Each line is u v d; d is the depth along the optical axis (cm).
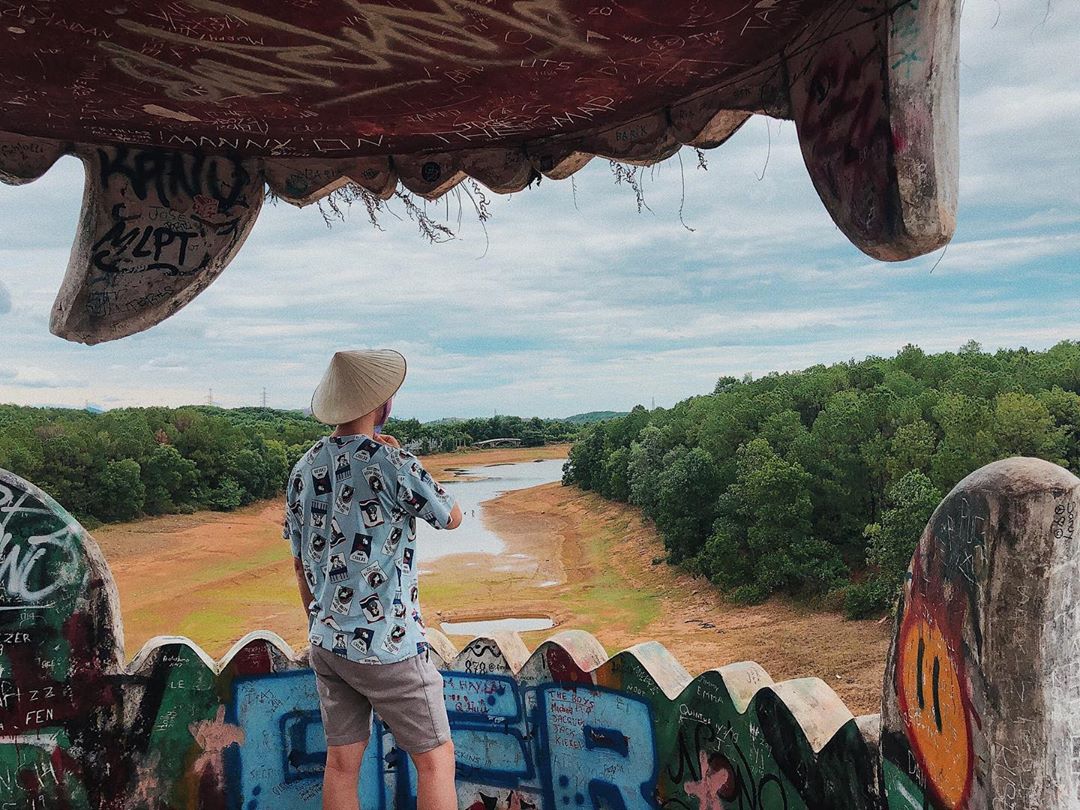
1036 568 188
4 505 346
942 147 244
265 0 266
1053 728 189
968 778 208
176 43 296
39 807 357
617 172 398
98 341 399
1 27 287
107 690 366
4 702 351
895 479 3938
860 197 269
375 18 278
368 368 315
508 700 397
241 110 356
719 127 347
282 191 416
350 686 316
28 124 369
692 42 298
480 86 334
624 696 359
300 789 389
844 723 272
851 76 268
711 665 3247
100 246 392
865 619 3525
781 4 274
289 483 322
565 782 380
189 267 406
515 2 268
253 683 386
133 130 377
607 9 273
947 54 240
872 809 259
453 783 309
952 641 213
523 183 404
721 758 322
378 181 416
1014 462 200
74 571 359
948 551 215
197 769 380
